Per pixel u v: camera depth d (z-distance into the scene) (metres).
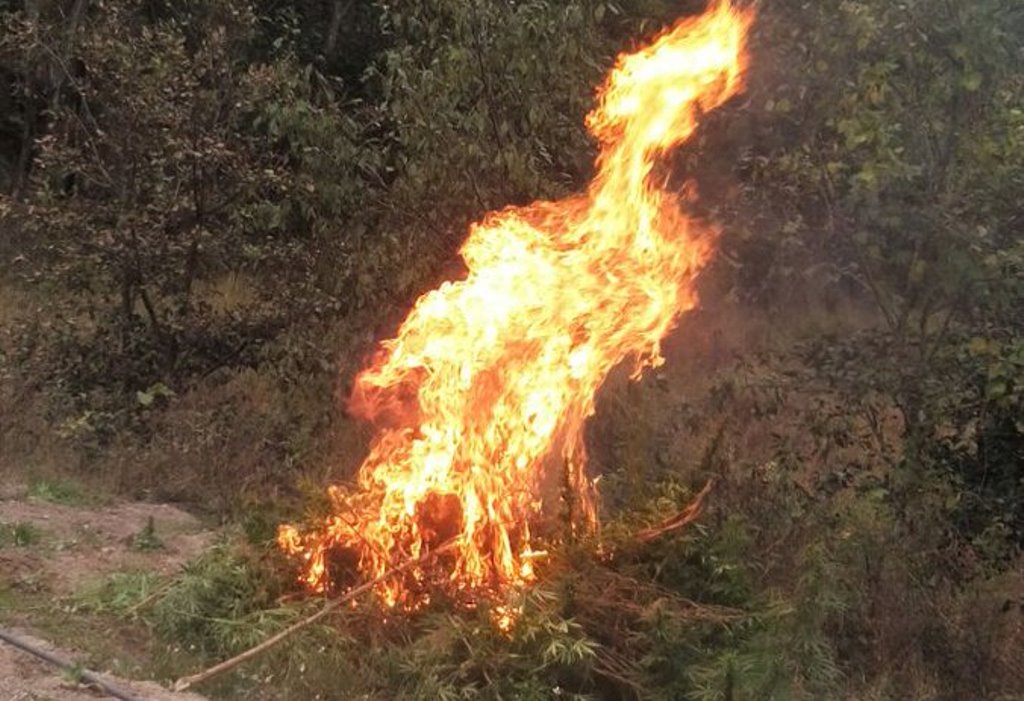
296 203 9.83
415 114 8.85
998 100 6.79
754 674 5.37
